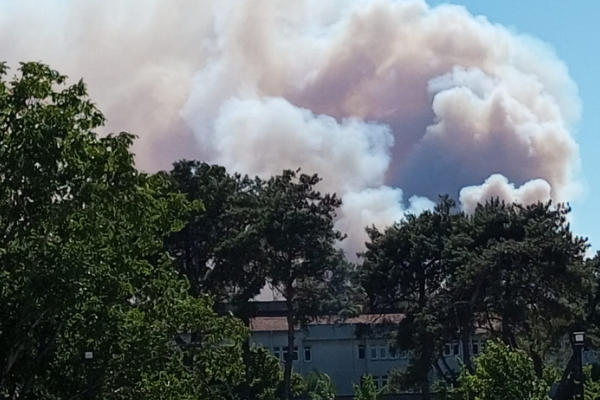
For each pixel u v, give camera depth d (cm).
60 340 2631
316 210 7344
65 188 2497
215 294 7150
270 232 7081
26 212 2494
